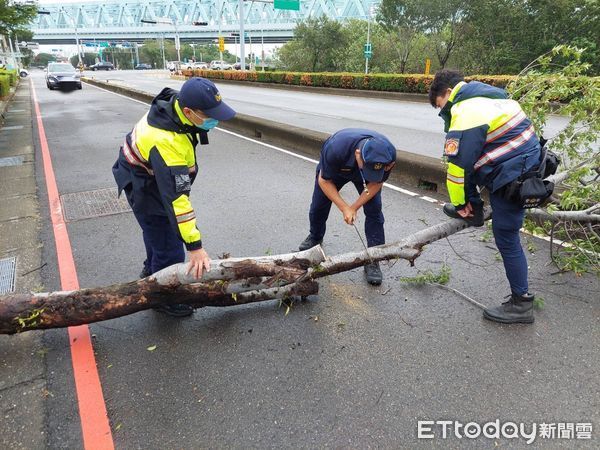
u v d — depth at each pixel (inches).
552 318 117.3
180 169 95.0
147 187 106.9
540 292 128.9
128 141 104.7
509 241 110.2
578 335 110.5
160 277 107.0
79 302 104.6
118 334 112.0
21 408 89.7
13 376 98.3
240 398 92.0
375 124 452.4
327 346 107.8
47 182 249.8
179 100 92.6
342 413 88.2
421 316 119.5
